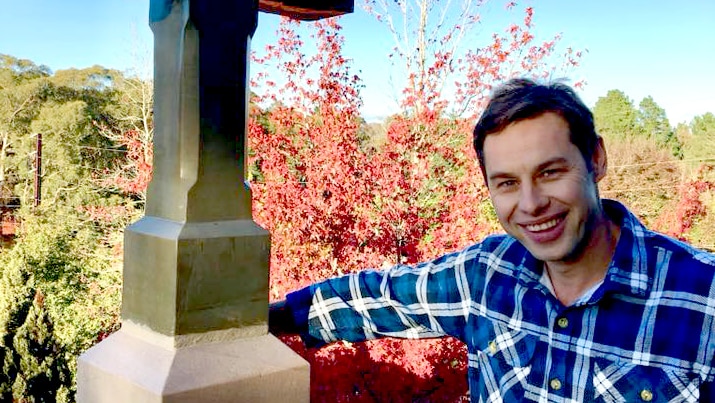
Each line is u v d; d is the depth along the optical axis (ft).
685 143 72.38
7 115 74.49
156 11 3.49
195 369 3.20
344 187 14.55
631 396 3.34
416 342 12.28
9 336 25.05
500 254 4.14
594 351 3.48
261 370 3.34
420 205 15.83
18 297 27.04
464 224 15.21
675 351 3.29
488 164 3.51
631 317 3.42
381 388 12.01
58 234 36.76
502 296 3.98
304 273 13.92
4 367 23.13
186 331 3.27
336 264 14.07
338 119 15.57
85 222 42.50
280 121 16.25
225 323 3.39
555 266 3.64
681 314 3.32
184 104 3.32
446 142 16.76
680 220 28.84
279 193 14.24
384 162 15.37
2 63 86.38
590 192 3.40
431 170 16.30
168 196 3.42
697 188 29.94
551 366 3.61
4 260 35.09
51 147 64.08
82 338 28.30
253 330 3.50
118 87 64.75
